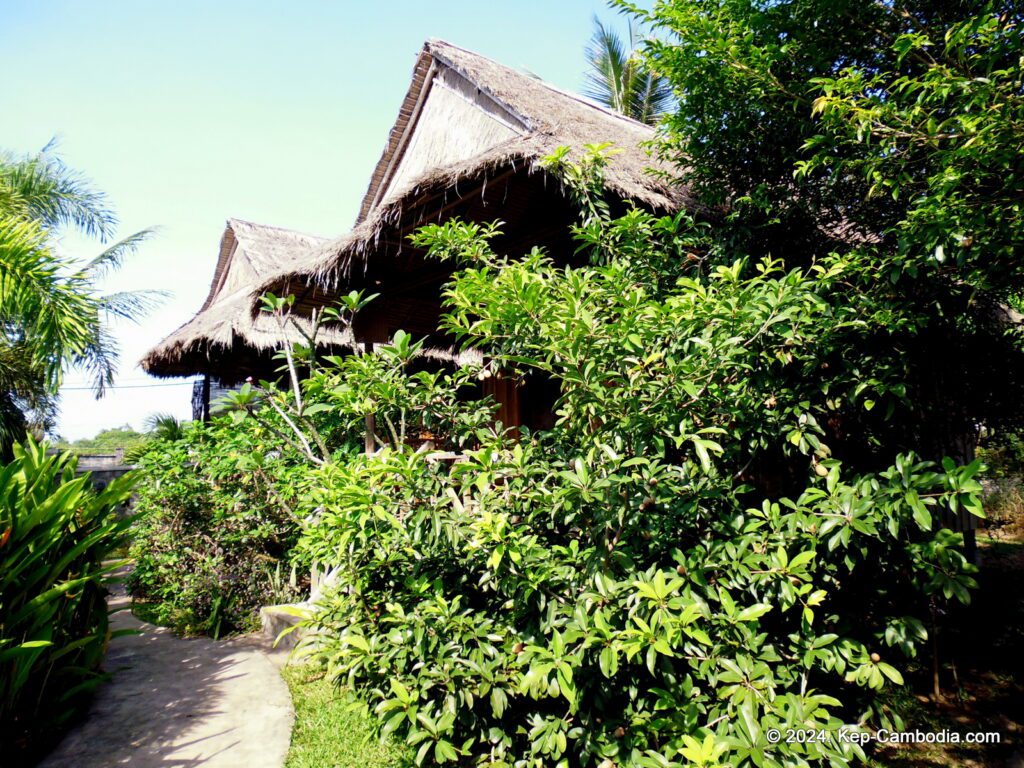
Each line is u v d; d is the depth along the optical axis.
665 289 3.69
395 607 2.76
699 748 1.81
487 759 2.71
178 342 9.23
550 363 2.61
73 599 3.45
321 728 3.25
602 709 2.40
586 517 2.54
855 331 3.04
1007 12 2.95
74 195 11.06
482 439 3.06
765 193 3.79
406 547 2.93
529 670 2.34
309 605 4.54
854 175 3.48
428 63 9.23
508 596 2.77
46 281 5.68
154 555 5.90
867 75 3.59
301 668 4.15
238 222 13.46
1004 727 3.22
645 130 9.22
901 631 2.54
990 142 2.33
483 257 3.37
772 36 3.56
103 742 3.13
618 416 2.47
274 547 5.71
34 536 3.07
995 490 7.67
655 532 2.58
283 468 5.31
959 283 3.25
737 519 2.51
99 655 3.76
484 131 8.17
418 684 2.62
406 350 3.20
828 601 3.10
